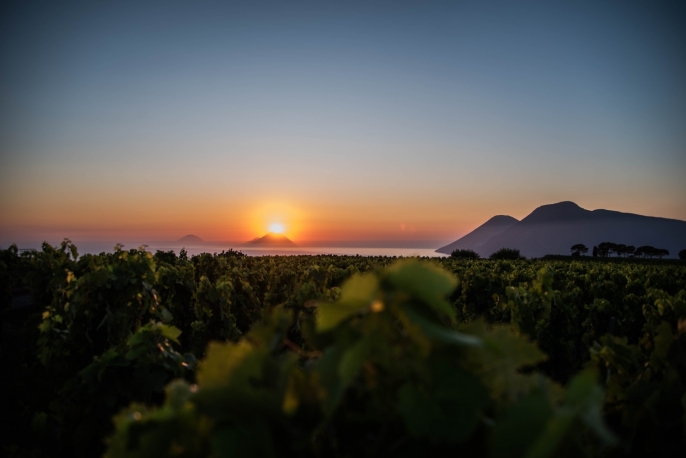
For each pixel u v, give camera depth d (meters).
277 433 0.86
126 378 3.71
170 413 0.90
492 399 0.94
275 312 1.11
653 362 2.31
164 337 3.82
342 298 0.82
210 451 0.89
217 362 1.00
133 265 5.80
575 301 10.24
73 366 5.56
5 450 5.02
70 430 4.07
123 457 0.91
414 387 0.81
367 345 0.81
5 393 7.16
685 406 1.69
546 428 0.70
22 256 9.36
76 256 6.93
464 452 0.84
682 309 4.53
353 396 0.94
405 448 0.86
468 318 9.74
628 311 9.43
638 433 2.05
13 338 11.16
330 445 0.99
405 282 0.82
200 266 15.35
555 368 8.41
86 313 5.50
